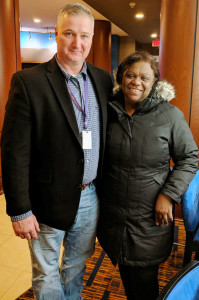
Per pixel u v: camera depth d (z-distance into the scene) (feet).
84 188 4.62
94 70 4.70
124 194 4.46
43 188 4.28
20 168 4.00
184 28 9.30
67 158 4.20
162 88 4.41
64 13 3.98
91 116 4.44
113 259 4.70
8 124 3.94
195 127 9.75
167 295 2.40
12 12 12.28
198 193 5.81
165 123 4.35
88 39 4.12
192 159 4.40
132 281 4.82
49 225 4.41
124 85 4.34
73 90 4.30
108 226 4.72
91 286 6.47
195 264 2.78
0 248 8.16
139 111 4.36
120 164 4.44
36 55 31.89
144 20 26.40
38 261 4.57
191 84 9.57
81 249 4.98
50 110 4.00
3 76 12.36
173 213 4.60
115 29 32.48
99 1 20.39
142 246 4.51
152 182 4.40
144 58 4.18
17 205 4.04
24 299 6.08
